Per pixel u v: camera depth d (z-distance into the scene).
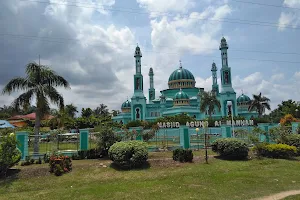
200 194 14.24
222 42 85.88
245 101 92.38
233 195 14.03
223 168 20.94
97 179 18.56
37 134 26.91
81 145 26.94
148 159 22.98
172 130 42.44
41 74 27.20
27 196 15.04
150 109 91.94
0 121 50.53
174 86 98.50
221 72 84.88
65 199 14.06
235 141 24.27
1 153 18.56
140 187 15.90
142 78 91.50
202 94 66.44
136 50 92.38
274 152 25.02
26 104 26.53
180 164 22.08
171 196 13.95
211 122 53.47
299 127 33.25
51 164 19.88
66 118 63.03
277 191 14.66
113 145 22.31
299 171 19.83
